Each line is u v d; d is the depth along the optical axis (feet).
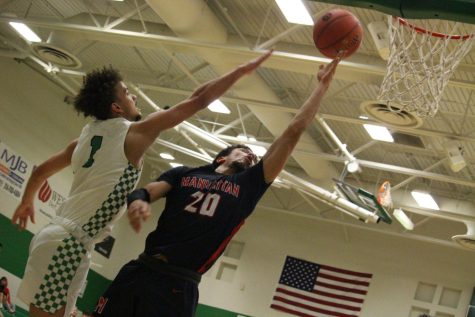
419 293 72.43
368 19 41.98
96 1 51.31
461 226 71.61
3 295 60.49
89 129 12.94
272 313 76.33
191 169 11.75
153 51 58.39
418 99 34.22
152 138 12.40
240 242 80.53
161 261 10.78
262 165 11.27
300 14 38.63
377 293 73.46
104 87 13.02
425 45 36.96
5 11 56.29
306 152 58.13
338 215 77.41
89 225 12.37
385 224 74.79
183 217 10.99
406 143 57.52
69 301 12.41
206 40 45.65
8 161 64.03
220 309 78.18
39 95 67.41
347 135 62.03
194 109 12.13
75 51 62.39
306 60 43.37
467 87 39.91
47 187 69.00
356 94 53.67
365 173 69.92
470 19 19.04
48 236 12.34
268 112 55.31
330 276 75.92
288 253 78.33
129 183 12.44
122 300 10.73
